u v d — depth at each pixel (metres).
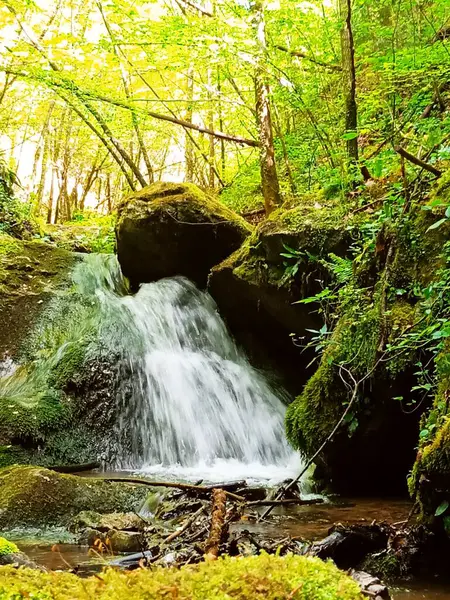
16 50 7.54
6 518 3.25
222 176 11.99
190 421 6.23
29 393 6.02
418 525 2.59
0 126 16.00
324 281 5.47
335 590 0.98
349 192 5.48
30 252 8.56
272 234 5.88
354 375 4.09
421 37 6.38
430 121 4.75
